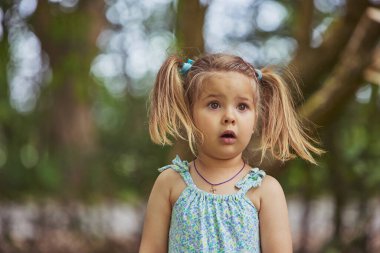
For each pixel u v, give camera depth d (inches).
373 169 165.2
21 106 283.3
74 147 270.5
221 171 70.4
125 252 221.0
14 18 169.6
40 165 245.0
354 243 164.9
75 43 207.0
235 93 68.0
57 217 217.9
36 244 211.2
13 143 268.8
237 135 68.3
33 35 196.5
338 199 167.0
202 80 68.7
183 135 80.7
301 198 186.9
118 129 274.4
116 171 242.5
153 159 216.7
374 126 168.1
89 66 220.2
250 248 67.7
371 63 127.3
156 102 72.6
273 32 211.2
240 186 69.4
